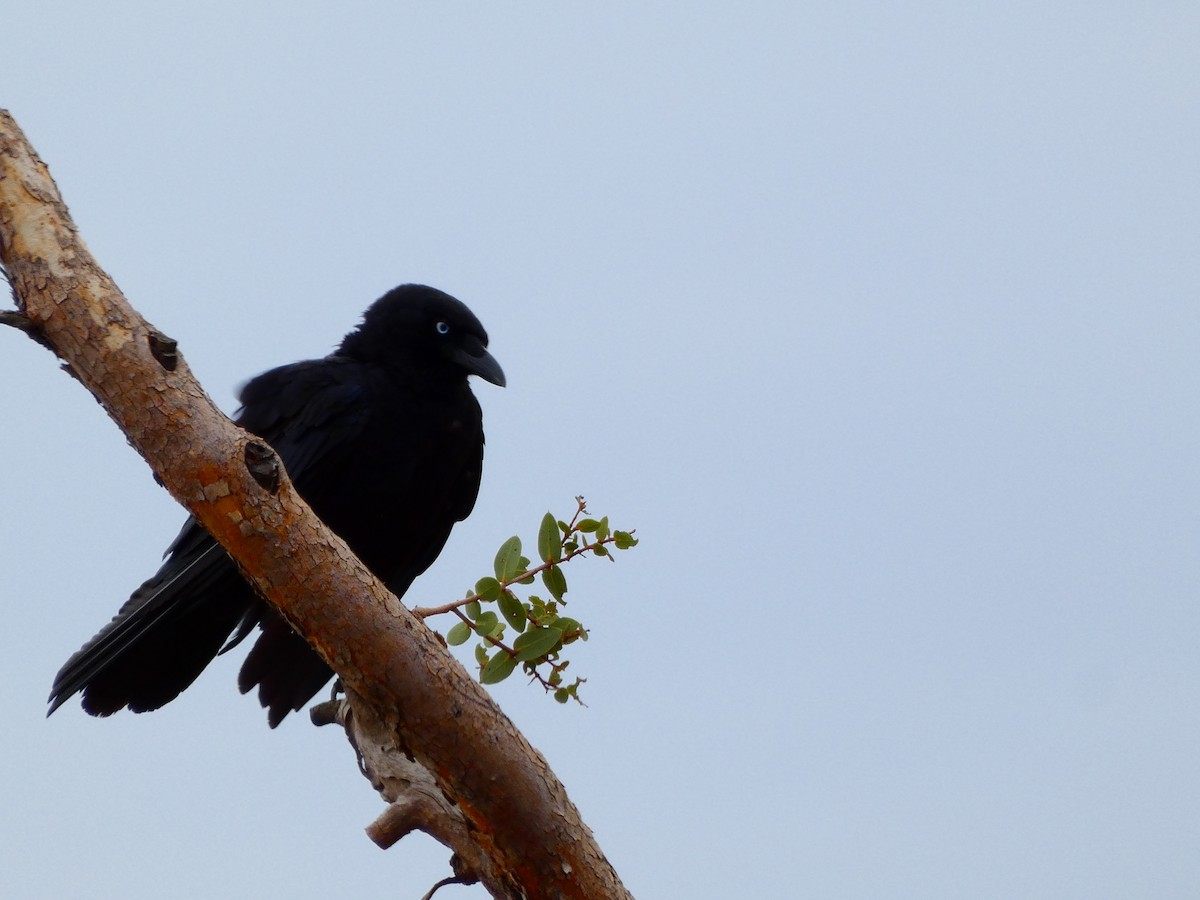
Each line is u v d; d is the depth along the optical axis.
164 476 7.46
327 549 7.59
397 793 9.93
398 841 9.73
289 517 7.49
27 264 7.34
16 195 7.40
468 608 9.15
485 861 9.48
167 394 7.31
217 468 7.34
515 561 9.11
